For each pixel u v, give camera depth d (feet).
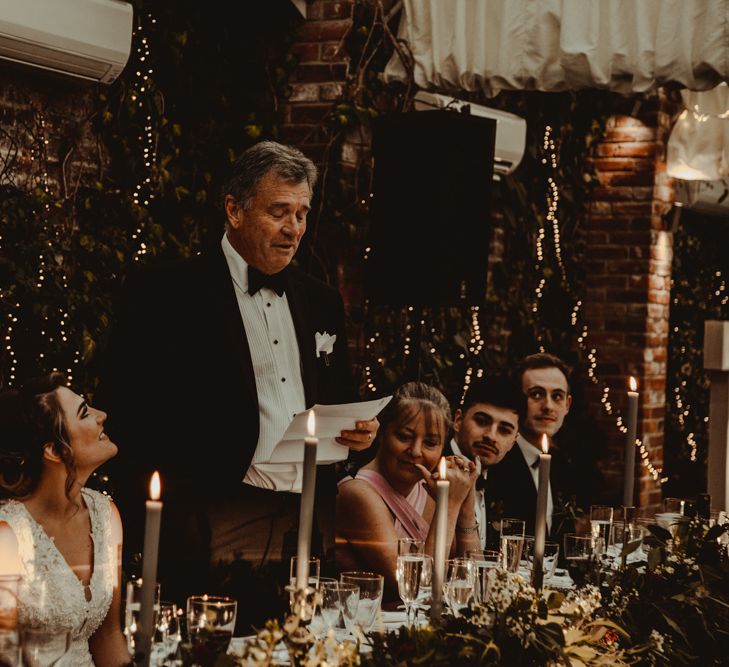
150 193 15.53
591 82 14.62
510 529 11.33
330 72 16.38
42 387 8.17
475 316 20.21
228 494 9.37
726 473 15.88
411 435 10.91
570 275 23.07
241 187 9.71
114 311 14.85
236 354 9.62
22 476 8.13
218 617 6.48
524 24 15.02
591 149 23.16
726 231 29.01
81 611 8.04
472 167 15.14
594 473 21.43
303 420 8.69
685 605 8.42
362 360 16.88
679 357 27.37
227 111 16.75
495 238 21.12
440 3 15.81
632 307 22.81
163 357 9.57
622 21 14.37
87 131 14.70
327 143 16.31
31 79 13.91
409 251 15.02
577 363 23.26
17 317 13.56
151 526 5.83
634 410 10.90
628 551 9.14
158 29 15.60
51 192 14.19
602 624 7.47
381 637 6.52
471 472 10.94
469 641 6.58
